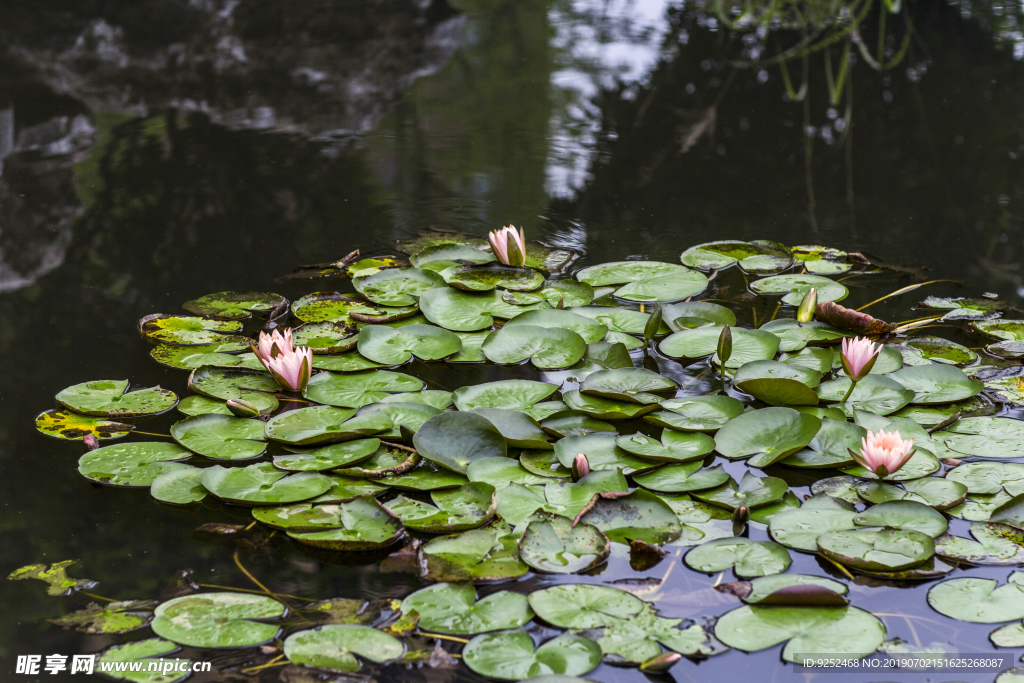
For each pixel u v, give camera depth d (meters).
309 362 1.89
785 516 1.49
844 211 3.03
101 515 1.56
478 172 3.43
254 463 1.67
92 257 2.66
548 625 1.26
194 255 2.68
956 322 2.24
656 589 1.33
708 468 1.63
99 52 4.58
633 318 2.23
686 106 4.23
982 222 2.92
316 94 4.39
